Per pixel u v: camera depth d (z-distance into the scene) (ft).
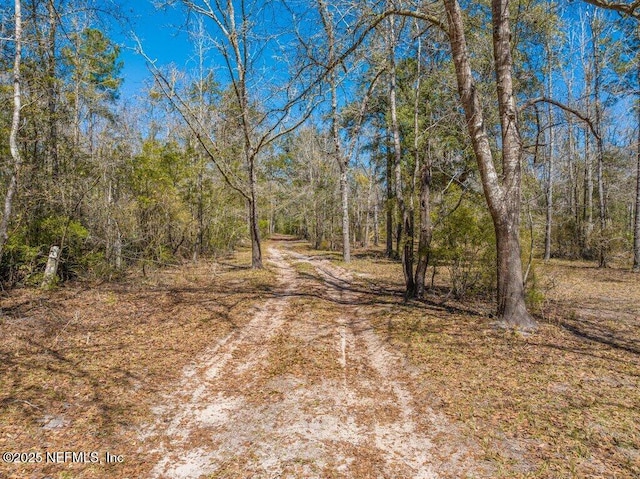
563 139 81.76
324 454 12.47
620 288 40.11
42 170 39.58
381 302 35.14
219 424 14.47
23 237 38.27
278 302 35.73
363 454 12.45
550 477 10.91
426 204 33.91
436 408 15.31
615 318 27.76
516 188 24.52
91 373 18.71
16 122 29.68
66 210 41.04
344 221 71.20
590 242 65.00
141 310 31.73
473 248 32.48
